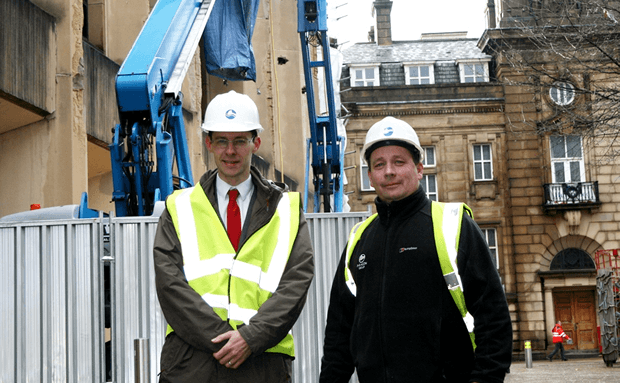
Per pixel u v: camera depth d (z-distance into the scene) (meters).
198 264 3.86
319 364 5.70
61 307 5.36
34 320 5.35
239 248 3.92
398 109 36.25
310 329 5.72
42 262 5.40
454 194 35.81
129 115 7.39
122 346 5.35
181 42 8.47
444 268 3.41
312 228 5.83
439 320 3.39
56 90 10.89
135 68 7.45
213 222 3.96
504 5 35.06
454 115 36.16
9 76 9.69
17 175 10.88
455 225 3.48
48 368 5.31
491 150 35.91
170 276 3.74
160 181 7.27
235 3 10.65
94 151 12.81
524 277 34.47
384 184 3.59
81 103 11.16
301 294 3.80
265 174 20.91
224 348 3.58
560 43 14.48
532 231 34.84
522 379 19.38
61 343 5.33
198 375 3.68
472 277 3.40
